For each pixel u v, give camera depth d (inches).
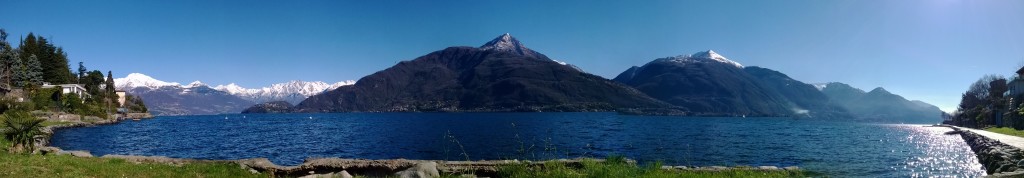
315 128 4500.5
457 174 770.2
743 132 3742.6
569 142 2544.3
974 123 4362.7
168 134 3324.3
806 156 1742.1
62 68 6122.1
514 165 764.6
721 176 753.6
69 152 1162.0
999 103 3853.3
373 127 4682.6
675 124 5777.6
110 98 6210.6
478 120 7175.2
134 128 4030.5
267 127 4788.4
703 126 5098.4
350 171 807.1
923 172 1249.4
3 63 4857.3
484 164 793.6
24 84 4830.2
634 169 709.9
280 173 816.3
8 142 1290.6
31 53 5767.7
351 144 2447.1
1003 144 1462.8
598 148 2148.1
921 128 5059.1
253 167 832.3
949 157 1641.2
